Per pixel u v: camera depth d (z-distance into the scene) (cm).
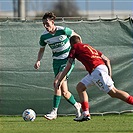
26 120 2852
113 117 3064
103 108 3159
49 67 3116
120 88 3144
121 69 3144
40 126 2630
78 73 3119
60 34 2734
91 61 2388
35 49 3116
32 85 3117
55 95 2788
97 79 2378
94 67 2381
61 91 2809
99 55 2423
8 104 3119
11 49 3108
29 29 3116
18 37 3109
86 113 2480
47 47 3116
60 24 3111
